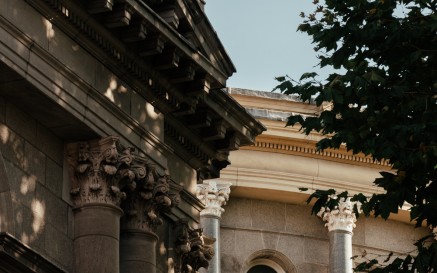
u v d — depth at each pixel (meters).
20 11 30.67
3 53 30.12
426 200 32.09
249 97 53.06
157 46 32.94
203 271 51.31
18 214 30.80
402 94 31.75
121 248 33.22
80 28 31.88
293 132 53.00
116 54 32.78
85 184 32.28
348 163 53.81
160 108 34.44
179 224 35.72
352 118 32.44
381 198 32.28
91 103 32.16
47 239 31.42
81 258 31.88
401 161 31.56
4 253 29.98
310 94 32.41
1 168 30.61
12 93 30.88
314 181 53.34
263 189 53.06
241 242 53.25
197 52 33.88
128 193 33.09
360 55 32.44
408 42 32.16
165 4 34.12
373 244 54.44
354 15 32.34
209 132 36.28
